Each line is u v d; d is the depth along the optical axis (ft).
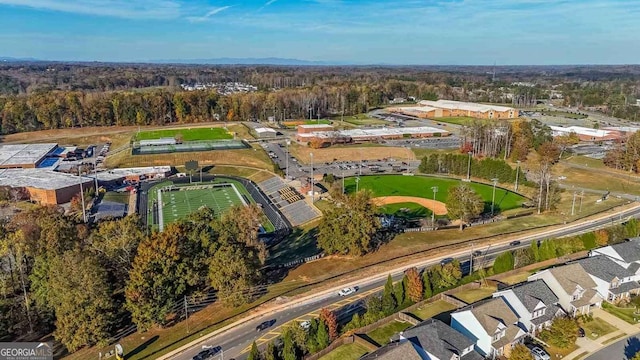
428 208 426.92
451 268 266.98
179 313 250.16
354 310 251.19
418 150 652.48
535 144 609.83
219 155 637.30
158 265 235.40
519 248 309.63
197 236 260.01
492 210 419.95
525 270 287.28
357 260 313.32
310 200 453.58
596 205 424.46
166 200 483.10
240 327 237.45
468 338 203.82
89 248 241.55
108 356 216.74
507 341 209.56
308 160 619.67
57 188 473.26
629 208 412.36
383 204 437.99
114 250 244.42
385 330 226.79
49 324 239.50
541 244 304.71
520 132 611.06
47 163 622.54
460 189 369.30
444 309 246.06
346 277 289.12
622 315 241.55
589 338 222.28
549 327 226.17
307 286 279.90
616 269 262.06
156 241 238.48
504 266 283.79
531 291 233.96
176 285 240.94
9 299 239.09
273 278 293.23
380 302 240.53
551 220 385.09
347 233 305.73
